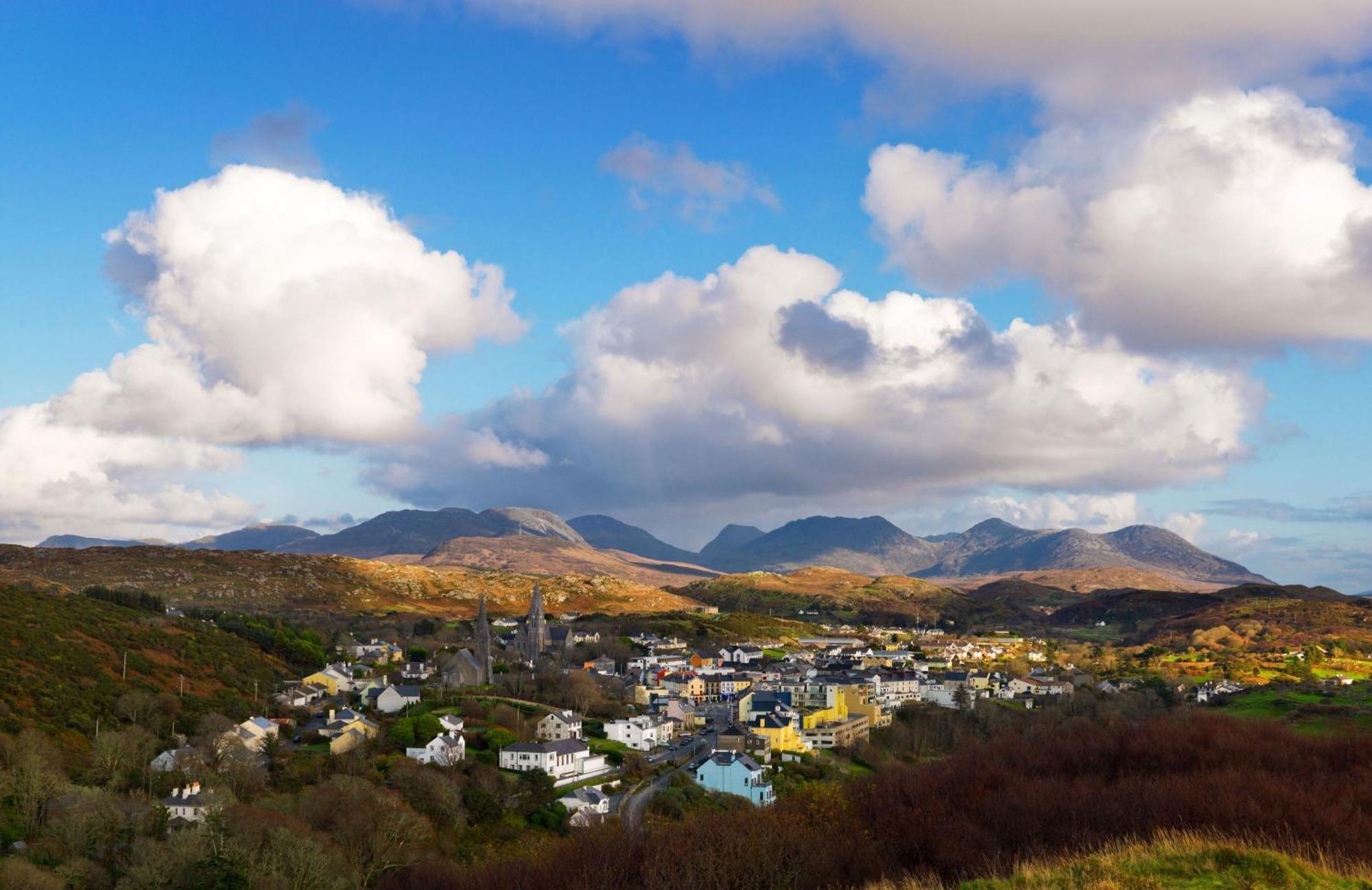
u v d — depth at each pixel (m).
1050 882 50.25
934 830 85.38
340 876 113.06
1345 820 78.19
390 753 181.75
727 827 95.31
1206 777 100.25
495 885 103.81
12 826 110.38
